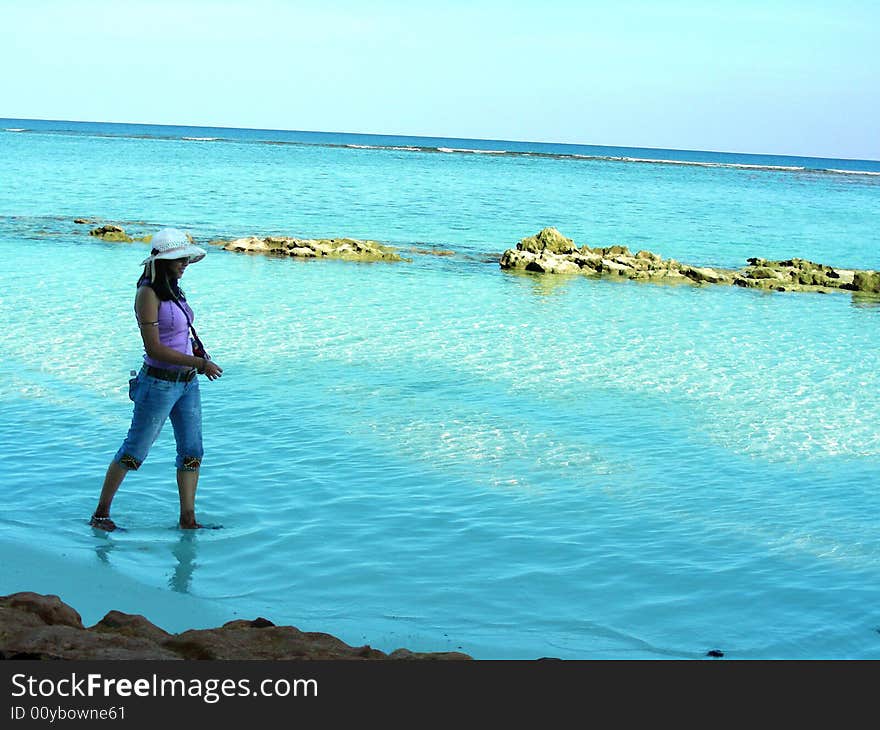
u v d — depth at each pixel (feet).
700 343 48.88
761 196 245.86
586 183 262.06
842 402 36.09
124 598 17.25
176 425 21.47
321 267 74.54
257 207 130.82
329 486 24.38
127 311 49.14
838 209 199.72
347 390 34.60
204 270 69.46
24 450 26.53
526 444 28.63
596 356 43.50
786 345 49.70
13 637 11.64
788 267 88.69
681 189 260.83
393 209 139.33
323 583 18.44
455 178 246.68
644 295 68.59
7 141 373.81
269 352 41.01
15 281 58.65
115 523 21.53
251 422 30.04
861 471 27.22
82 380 34.27
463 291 65.16
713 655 15.71
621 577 19.11
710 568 19.72
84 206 119.55
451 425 30.42
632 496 24.30
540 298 63.67
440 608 17.38
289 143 606.55
